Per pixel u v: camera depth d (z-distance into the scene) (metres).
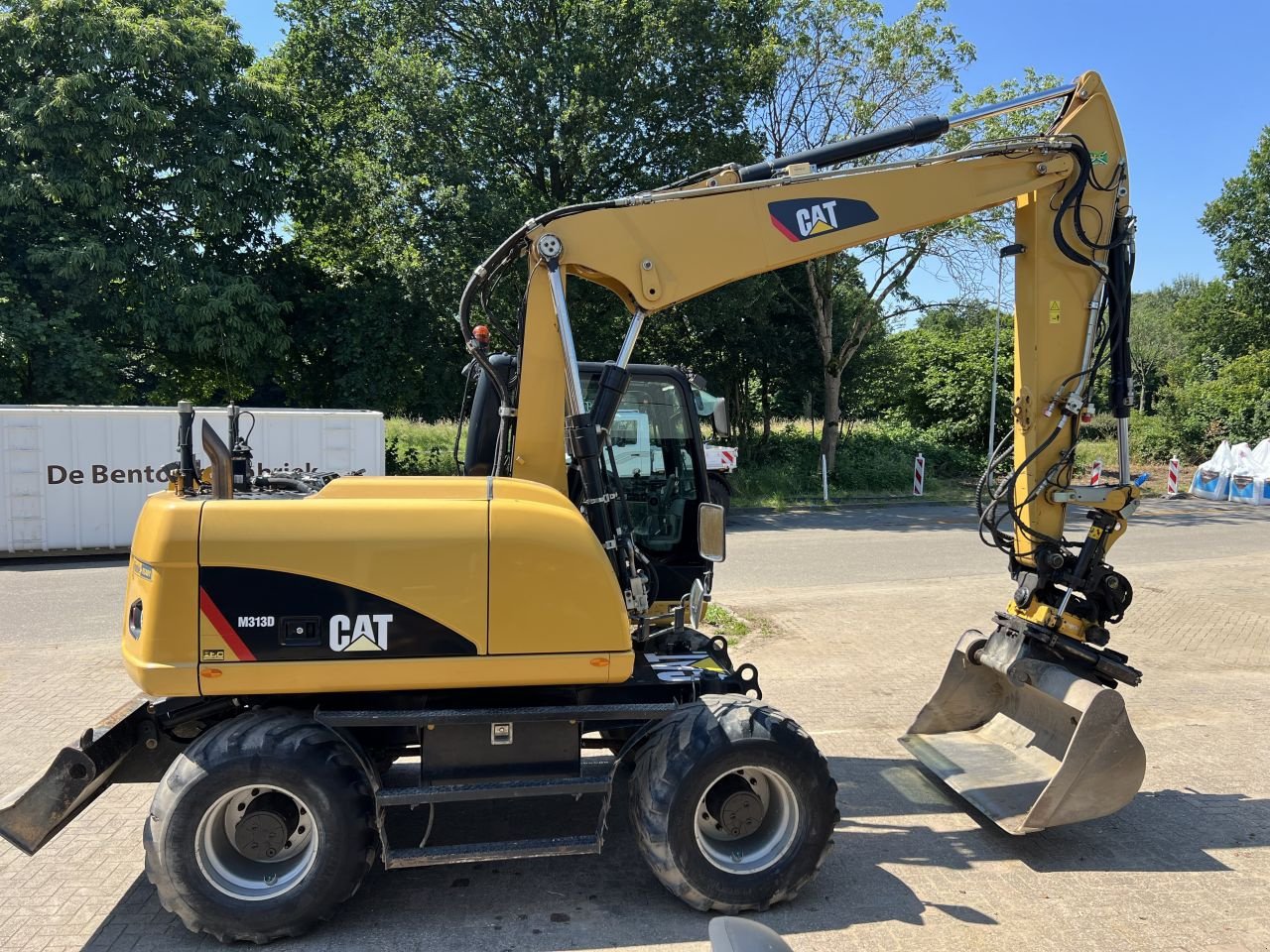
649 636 4.18
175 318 16.03
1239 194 37.25
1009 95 19.83
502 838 4.06
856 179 4.26
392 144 17.33
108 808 4.43
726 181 4.34
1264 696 6.32
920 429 27.09
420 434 20.12
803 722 5.75
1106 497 4.42
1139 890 3.66
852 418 27.64
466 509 3.35
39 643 7.51
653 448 5.12
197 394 18.97
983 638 4.89
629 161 18.86
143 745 3.66
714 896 3.37
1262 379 29.52
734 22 18.61
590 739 4.11
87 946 3.23
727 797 3.43
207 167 15.98
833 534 15.04
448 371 19.42
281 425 12.77
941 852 3.99
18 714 5.66
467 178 16.98
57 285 15.38
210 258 17.27
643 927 3.35
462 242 16.70
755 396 25.53
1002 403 25.36
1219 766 5.05
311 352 19.22
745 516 18.03
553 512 3.43
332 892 3.21
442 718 3.38
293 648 3.21
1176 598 9.40
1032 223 4.54
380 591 3.26
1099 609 4.42
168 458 12.33
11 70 15.19
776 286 19.33
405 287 17.88
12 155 15.22
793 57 19.70
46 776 3.24
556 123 17.53
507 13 18.00
